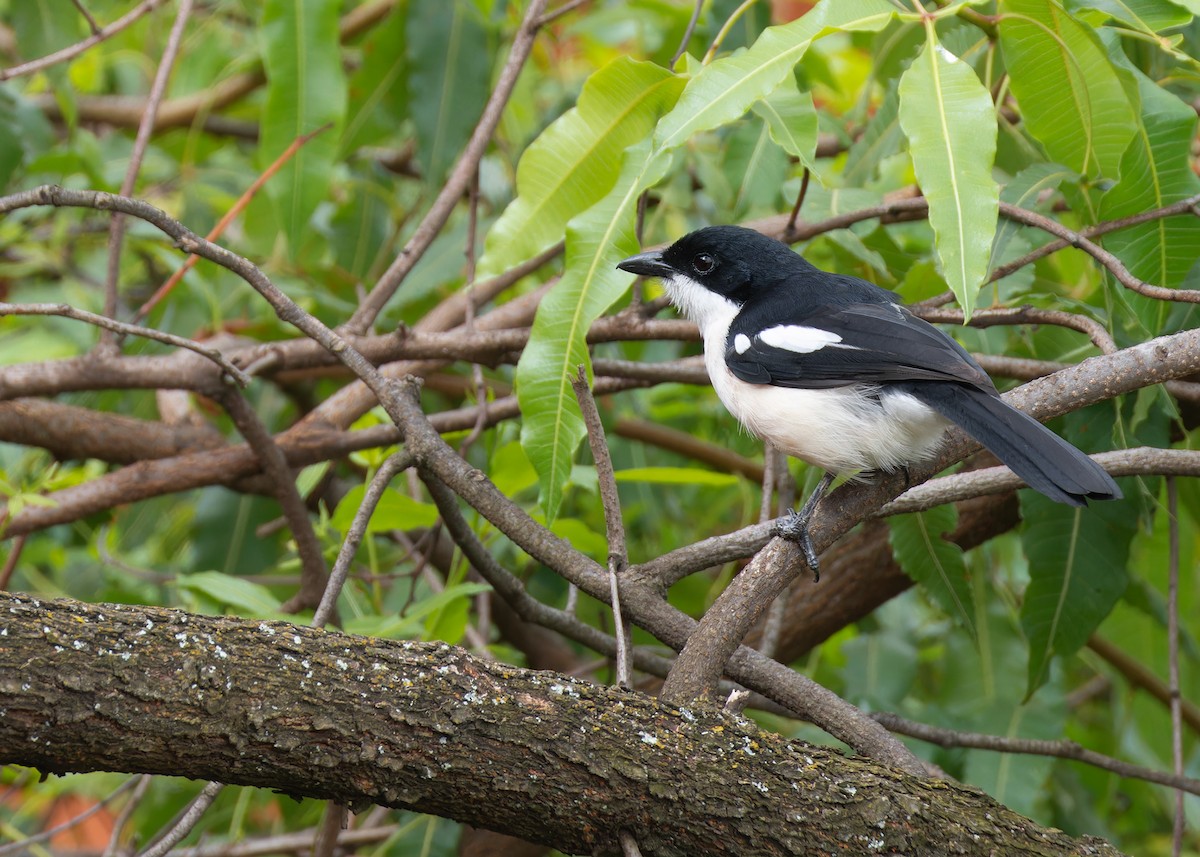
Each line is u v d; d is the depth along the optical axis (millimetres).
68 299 13602
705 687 6395
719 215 11789
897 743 6781
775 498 13039
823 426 7629
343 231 13203
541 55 14109
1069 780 11922
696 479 9359
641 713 5535
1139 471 7500
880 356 7609
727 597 6715
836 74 14688
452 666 5398
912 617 12484
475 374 9844
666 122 6668
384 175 13438
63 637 4910
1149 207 8367
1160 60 9984
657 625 7020
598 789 5324
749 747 5555
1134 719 12656
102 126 14789
